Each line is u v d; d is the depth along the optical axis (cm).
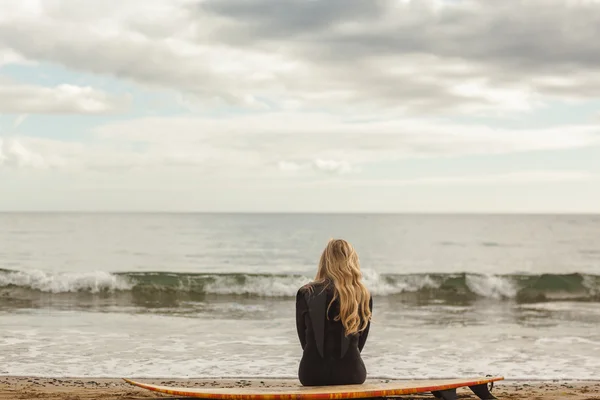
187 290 2036
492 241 6009
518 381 837
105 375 862
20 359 966
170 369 910
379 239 6291
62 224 9456
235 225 9775
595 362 982
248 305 1750
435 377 871
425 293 2070
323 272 467
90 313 1529
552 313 1614
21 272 2059
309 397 413
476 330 1305
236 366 934
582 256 4412
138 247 4962
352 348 456
